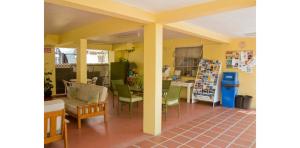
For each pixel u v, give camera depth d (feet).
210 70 21.65
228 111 18.40
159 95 12.32
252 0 8.08
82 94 16.57
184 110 18.75
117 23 13.58
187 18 10.71
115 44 32.22
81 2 8.20
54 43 21.45
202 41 22.84
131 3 9.80
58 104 9.57
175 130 13.00
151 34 11.96
